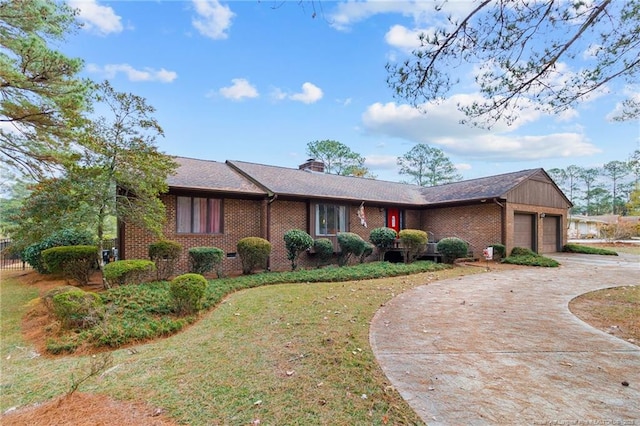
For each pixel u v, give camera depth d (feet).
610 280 31.45
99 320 18.51
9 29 21.21
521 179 50.57
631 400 9.72
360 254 45.21
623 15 13.24
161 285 26.32
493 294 25.63
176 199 35.60
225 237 38.63
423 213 59.00
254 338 15.70
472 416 8.95
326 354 13.26
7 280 35.96
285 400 9.98
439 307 21.47
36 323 20.57
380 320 18.44
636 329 16.65
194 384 11.30
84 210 25.08
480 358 13.00
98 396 10.82
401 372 11.71
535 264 42.29
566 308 21.09
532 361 12.67
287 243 39.60
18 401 11.05
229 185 39.24
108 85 25.32
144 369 12.90
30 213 24.50
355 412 9.23
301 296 24.73
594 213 184.03
